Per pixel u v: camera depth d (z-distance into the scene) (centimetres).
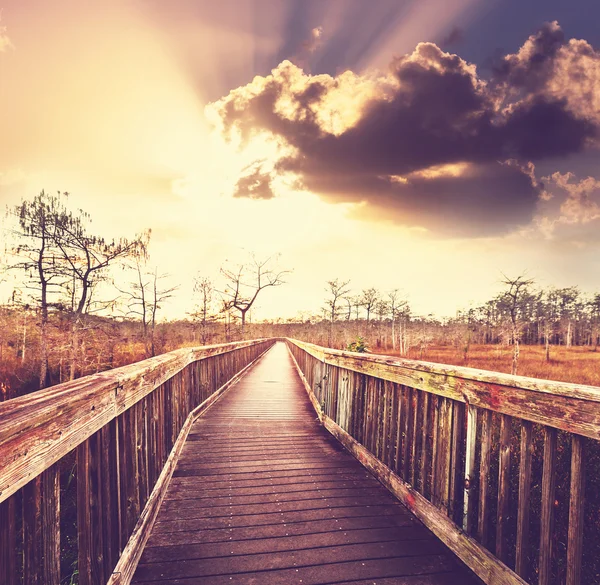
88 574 151
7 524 100
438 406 262
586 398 146
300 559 224
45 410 115
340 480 349
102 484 177
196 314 2384
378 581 205
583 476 155
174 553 229
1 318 1733
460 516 238
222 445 461
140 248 1636
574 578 154
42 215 1440
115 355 1759
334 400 531
